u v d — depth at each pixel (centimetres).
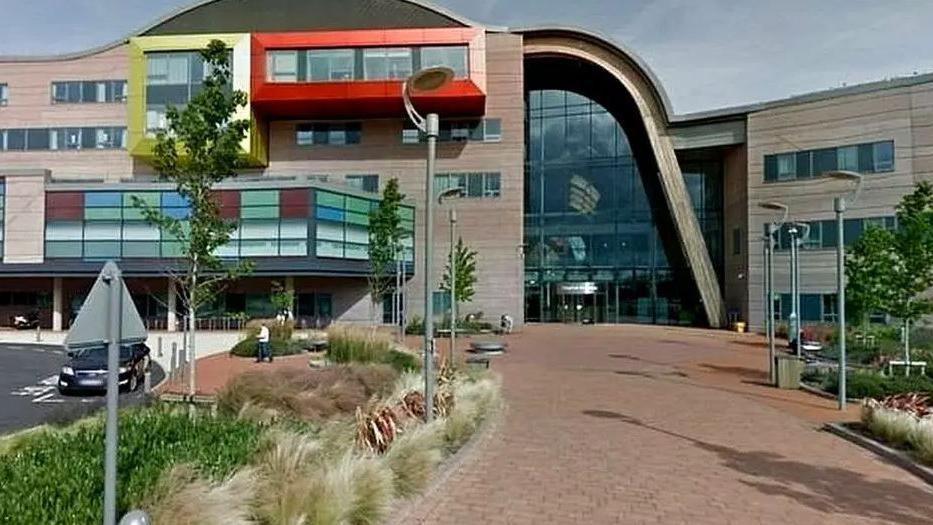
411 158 4628
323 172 4656
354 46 4431
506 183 4575
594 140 5366
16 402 1761
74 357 1989
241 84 4381
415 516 683
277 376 1303
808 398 1642
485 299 4519
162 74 4494
